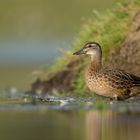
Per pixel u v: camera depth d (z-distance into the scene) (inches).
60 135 534.0
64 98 722.8
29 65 1175.6
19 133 545.6
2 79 1013.8
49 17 1646.2
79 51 726.5
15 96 783.7
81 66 804.6
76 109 636.7
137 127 546.6
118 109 623.8
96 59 716.0
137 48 746.2
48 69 881.5
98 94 713.6
